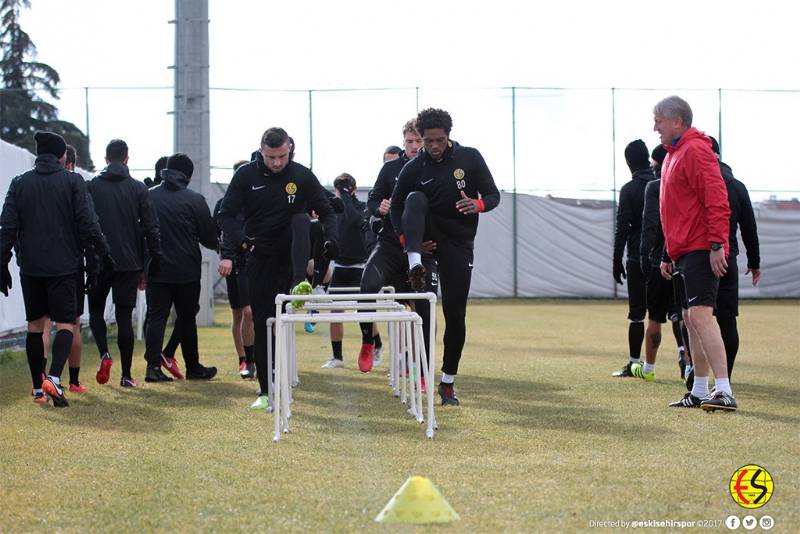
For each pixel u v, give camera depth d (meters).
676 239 8.68
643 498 5.56
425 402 9.43
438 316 24.59
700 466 6.36
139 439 7.45
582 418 8.33
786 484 5.90
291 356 10.64
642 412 8.67
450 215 9.05
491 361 13.60
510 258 35.09
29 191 9.33
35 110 42.38
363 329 11.34
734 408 8.66
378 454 6.81
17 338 15.20
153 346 11.26
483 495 5.63
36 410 8.89
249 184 9.17
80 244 9.55
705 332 8.66
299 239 8.99
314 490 5.79
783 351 15.33
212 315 22.11
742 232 9.50
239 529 5.03
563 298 35.25
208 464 6.53
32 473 6.30
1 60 52.59
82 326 18.84
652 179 11.57
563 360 13.75
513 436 7.46
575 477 6.06
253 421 8.29
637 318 11.63
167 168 11.57
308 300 7.91
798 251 35.41
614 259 11.73
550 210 35.09
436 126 8.86
